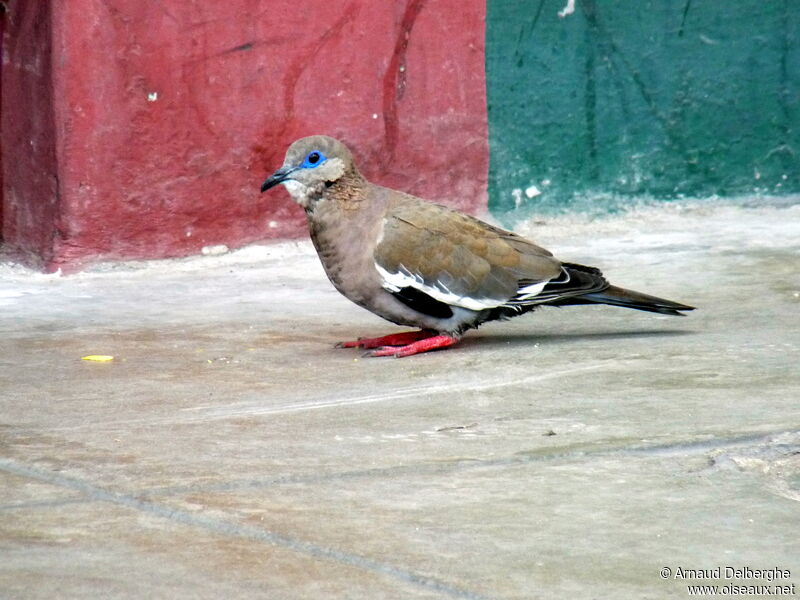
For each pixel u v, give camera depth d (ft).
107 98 50.78
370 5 55.47
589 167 62.34
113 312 44.45
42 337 40.29
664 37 63.10
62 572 20.57
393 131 56.85
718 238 57.72
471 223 38.04
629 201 63.46
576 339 39.50
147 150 51.78
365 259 37.19
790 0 65.51
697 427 28.94
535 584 20.29
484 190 59.77
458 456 26.99
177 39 51.72
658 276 49.49
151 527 22.71
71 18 49.80
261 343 39.50
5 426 29.68
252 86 53.47
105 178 51.21
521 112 60.23
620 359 36.22
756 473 26.08
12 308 45.09
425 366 36.04
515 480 25.41
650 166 63.72
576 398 31.89
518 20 59.47
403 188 57.52
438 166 58.23
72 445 27.96
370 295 37.58
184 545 21.84
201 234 53.42
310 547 21.77
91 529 22.61
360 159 56.18
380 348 38.09
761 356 36.14
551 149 61.26
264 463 26.55
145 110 51.52
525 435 28.55
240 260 53.72
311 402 31.94
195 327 41.96
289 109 54.39
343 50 55.16
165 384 34.04
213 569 20.76
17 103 52.11
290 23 53.88
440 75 57.67
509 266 37.63
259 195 54.39
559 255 54.24
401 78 56.75
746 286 47.39
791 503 24.23
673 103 63.82
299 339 40.19
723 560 21.36
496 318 38.47
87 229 51.21
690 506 23.98
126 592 19.77
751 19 64.85
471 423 29.68
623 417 29.96
